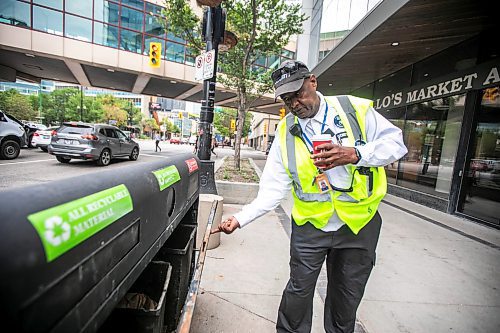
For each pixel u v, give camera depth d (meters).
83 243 0.67
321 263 1.70
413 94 7.94
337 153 1.37
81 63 16.17
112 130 12.13
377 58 7.59
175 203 1.46
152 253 1.15
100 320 0.76
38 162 10.57
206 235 2.02
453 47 6.61
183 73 18.33
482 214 5.57
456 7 4.75
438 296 2.75
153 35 17.58
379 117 1.63
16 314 0.49
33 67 18.22
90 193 0.76
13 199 0.56
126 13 16.66
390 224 5.18
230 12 9.20
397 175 8.77
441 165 6.80
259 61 19.62
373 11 5.74
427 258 3.66
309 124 1.61
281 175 1.75
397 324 2.30
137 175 1.08
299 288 1.71
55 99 52.34
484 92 5.76
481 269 3.40
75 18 15.31
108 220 0.79
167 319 1.55
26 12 14.17
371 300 2.63
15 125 10.70
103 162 11.01
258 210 1.77
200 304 2.40
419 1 4.56
